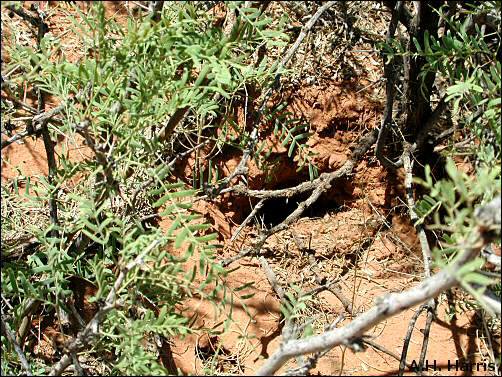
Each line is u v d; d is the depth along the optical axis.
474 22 2.37
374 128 2.80
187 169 2.71
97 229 1.91
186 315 2.40
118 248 2.44
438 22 2.59
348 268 2.68
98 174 2.11
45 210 2.59
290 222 2.64
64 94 2.02
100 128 2.02
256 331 2.43
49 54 2.05
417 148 2.73
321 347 1.73
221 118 2.67
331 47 2.94
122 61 1.92
